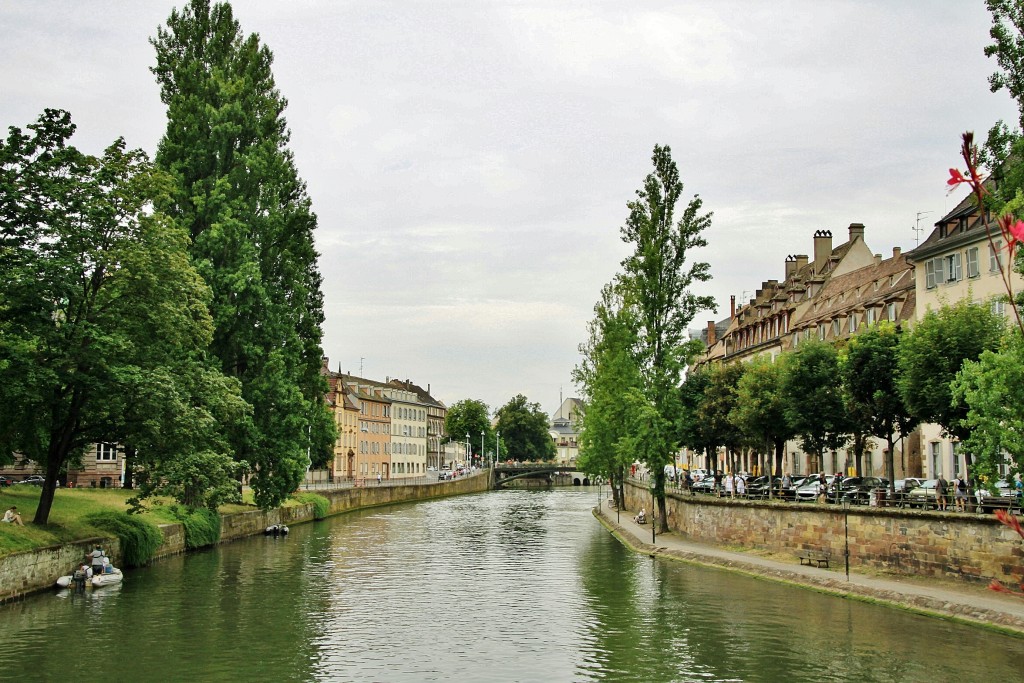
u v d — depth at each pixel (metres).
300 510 73.81
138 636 27.17
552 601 34.16
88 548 36.62
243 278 47.66
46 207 34.41
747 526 46.12
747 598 34.41
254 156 50.97
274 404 50.16
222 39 54.97
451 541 58.59
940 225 52.50
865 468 62.38
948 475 50.91
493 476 165.38
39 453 38.12
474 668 23.95
